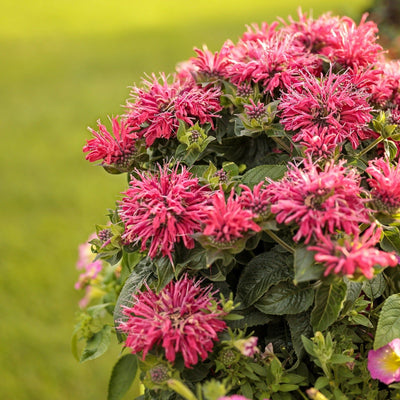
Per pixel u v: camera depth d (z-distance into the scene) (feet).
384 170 2.17
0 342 4.78
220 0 18.45
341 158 2.31
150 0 19.36
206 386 2.06
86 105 10.08
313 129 2.23
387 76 2.45
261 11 15.85
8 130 9.33
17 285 5.51
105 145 2.35
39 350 4.67
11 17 17.97
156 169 2.40
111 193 7.11
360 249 2.01
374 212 2.15
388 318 2.18
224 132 2.42
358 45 2.42
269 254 2.24
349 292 2.16
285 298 2.20
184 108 2.33
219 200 2.10
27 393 4.24
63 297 5.31
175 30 14.70
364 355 2.28
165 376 2.11
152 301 2.20
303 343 2.14
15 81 11.81
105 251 2.31
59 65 12.58
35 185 7.47
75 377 4.35
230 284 2.39
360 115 2.25
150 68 11.73
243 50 2.53
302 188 2.07
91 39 14.61
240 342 2.12
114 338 4.47
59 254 5.97
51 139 8.86
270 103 2.29
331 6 14.71
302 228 2.03
